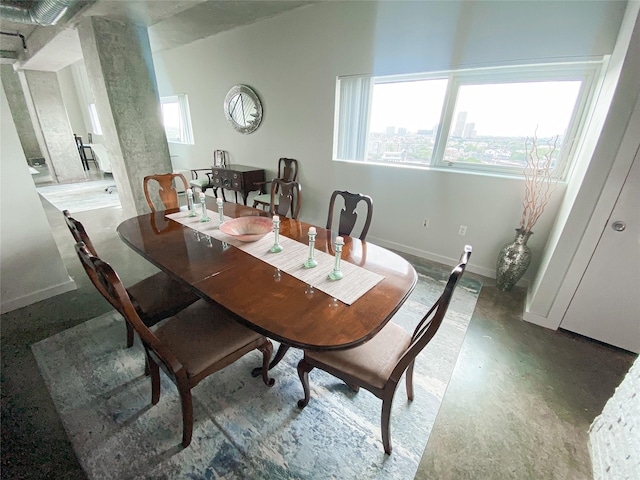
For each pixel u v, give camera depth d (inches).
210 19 131.7
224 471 46.3
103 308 84.3
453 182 105.9
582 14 73.4
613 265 69.0
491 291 97.7
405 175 115.8
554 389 62.3
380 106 119.4
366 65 111.7
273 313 42.7
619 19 69.7
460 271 36.0
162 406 56.4
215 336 50.8
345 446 50.3
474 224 106.2
